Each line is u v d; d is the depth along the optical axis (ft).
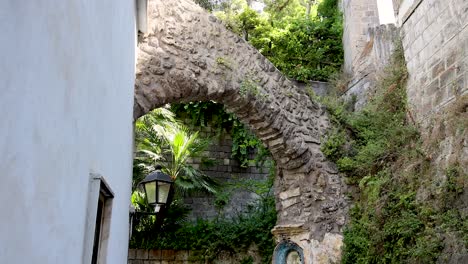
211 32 21.07
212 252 27.30
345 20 37.47
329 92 32.17
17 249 3.98
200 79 19.93
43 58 4.64
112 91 9.93
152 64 18.63
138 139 29.50
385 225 18.35
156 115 30.30
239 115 22.67
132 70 15.65
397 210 18.20
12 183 3.83
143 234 27.04
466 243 13.61
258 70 22.45
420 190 17.28
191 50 20.01
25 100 4.13
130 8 14.12
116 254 10.89
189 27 20.25
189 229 27.76
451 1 17.65
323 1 41.70
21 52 4.03
